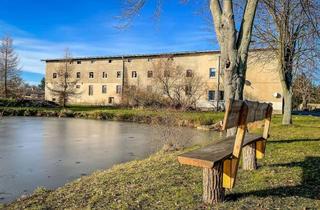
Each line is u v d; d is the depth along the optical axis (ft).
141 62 158.51
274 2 50.83
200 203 14.42
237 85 24.35
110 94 168.25
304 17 50.37
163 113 65.21
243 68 24.67
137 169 22.54
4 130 63.72
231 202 14.34
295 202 14.35
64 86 160.15
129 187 17.66
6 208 16.31
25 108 111.24
